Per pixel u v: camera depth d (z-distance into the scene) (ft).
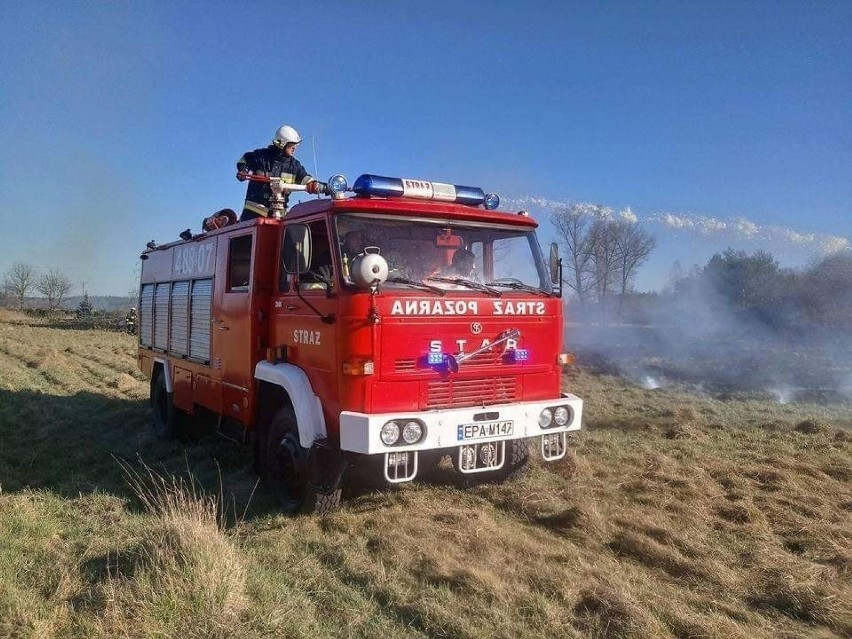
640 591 13.19
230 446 26.07
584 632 11.61
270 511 18.31
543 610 12.19
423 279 17.70
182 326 27.17
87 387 43.21
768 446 26.21
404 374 16.22
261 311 20.22
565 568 14.14
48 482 21.49
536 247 19.65
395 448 15.71
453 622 11.73
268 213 22.97
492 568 14.03
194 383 25.54
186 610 11.53
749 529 16.80
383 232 17.46
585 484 20.35
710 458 23.91
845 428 30.91
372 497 19.04
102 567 13.62
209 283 24.20
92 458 24.94
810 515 18.21
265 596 12.48
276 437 19.27
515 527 17.12
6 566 13.60
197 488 20.77
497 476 20.59
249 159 26.43
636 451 24.99
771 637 11.80
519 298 18.21
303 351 18.02
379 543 15.30
